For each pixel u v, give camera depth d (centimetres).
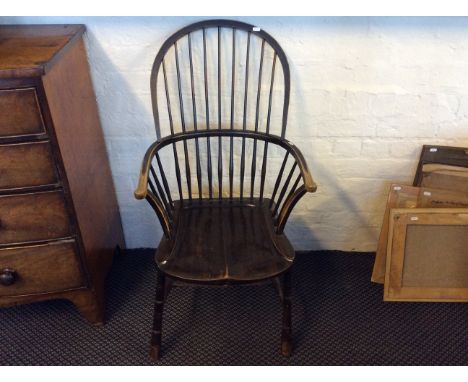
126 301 164
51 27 134
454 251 153
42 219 126
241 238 135
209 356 144
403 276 157
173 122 155
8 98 107
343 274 175
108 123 155
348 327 154
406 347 147
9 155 115
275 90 148
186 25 137
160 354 143
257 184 168
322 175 166
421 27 136
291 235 183
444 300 159
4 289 135
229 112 153
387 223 161
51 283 138
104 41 140
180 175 155
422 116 152
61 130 119
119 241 177
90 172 142
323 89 147
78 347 147
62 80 120
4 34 129
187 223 141
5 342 150
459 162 151
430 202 155
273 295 166
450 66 142
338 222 178
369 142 158
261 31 133
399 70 143
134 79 146
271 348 146
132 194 172
